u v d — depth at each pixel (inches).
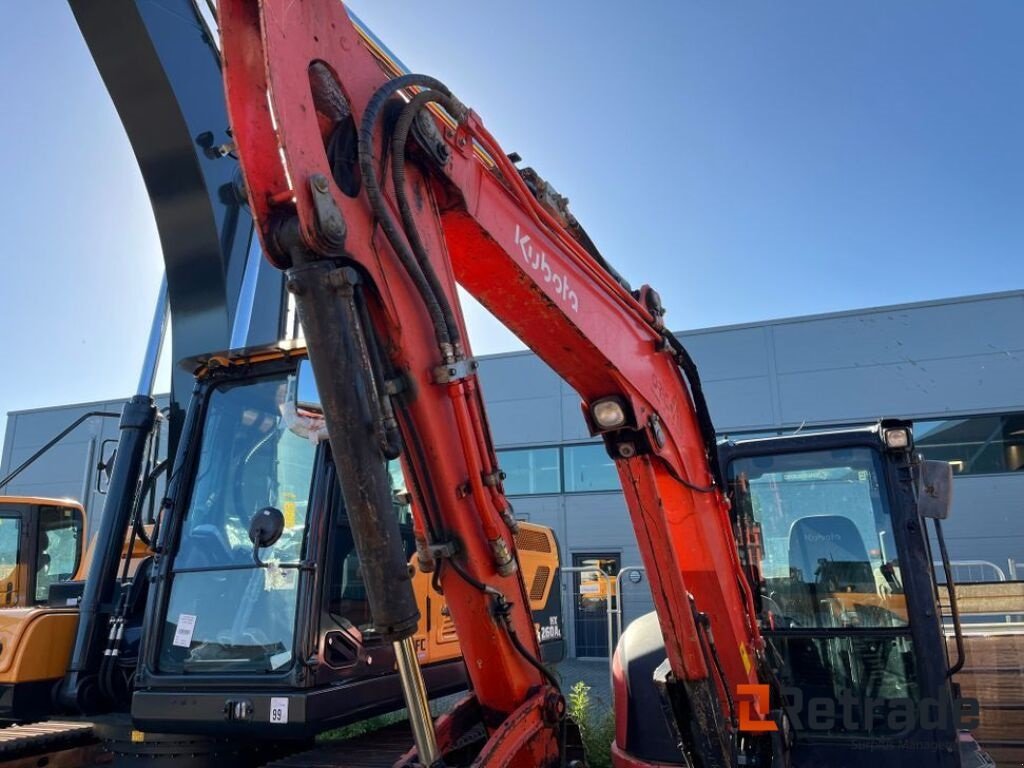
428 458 76.2
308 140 64.1
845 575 153.6
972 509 570.6
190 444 162.4
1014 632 201.5
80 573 241.9
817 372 621.3
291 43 64.7
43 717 167.6
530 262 91.6
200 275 187.3
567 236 100.0
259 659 144.9
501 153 88.6
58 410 826.8
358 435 63.1
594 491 665.6
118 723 159.9
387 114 75.0
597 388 107.4
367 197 69.7
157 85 170.2
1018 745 188.2
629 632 167.2
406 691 65.8
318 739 176.4
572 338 99.3
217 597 151.5
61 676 171.0
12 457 832.9
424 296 72.9
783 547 157.6
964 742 157.2
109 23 162.7
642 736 148.0
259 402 162.4
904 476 150.9
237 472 159.5
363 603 159.0
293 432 154.9
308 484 153.6
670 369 120.8
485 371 713.0
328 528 150.4
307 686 140.4
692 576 123.8
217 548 155.6
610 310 106.2
